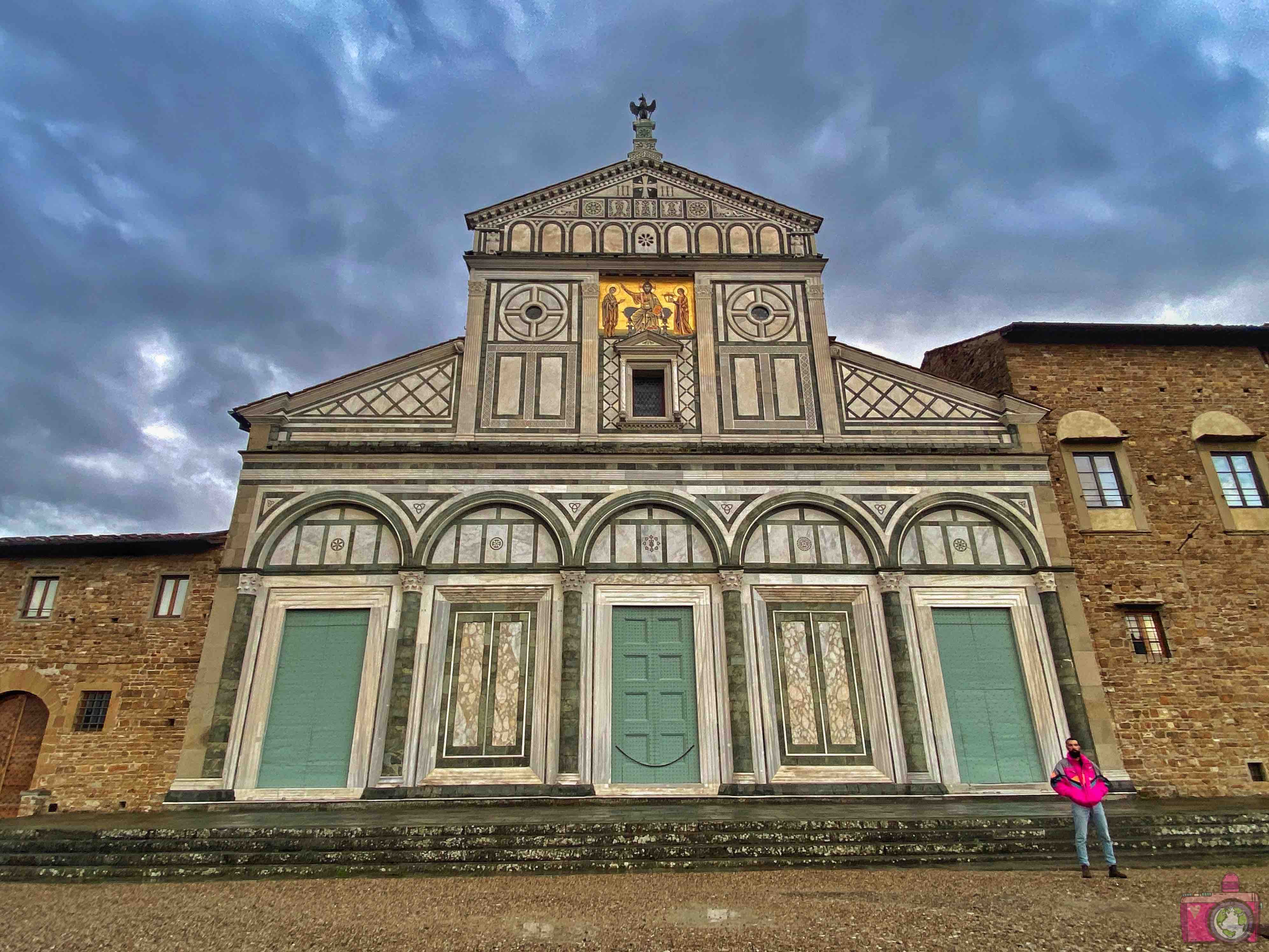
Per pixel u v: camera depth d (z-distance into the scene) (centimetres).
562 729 1575
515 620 1675
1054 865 1051
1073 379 2055
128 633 1859
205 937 766
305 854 1070
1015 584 1742
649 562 1728
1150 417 2008
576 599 1669
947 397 1941
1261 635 1789
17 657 1844
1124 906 831
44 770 1748
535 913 830
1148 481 1934
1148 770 1667
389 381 1906
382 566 1698
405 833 1113
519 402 1897
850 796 1535
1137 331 2059
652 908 842
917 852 1083
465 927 784
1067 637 1688
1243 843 1136
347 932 773
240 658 1603
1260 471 1953
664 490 1781
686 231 2138
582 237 2117
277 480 1755
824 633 1689
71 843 1102
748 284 2056
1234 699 1733
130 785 1738
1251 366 2083
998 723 1638
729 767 1574
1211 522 1892
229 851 1090
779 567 1730
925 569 1739
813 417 1911
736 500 1780
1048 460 1894
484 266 2048
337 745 1566
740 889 924
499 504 1761
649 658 1662
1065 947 699
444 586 1689
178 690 1812
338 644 1645
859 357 1981
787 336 2000
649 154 2245
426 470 1778
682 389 1933
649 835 1121
